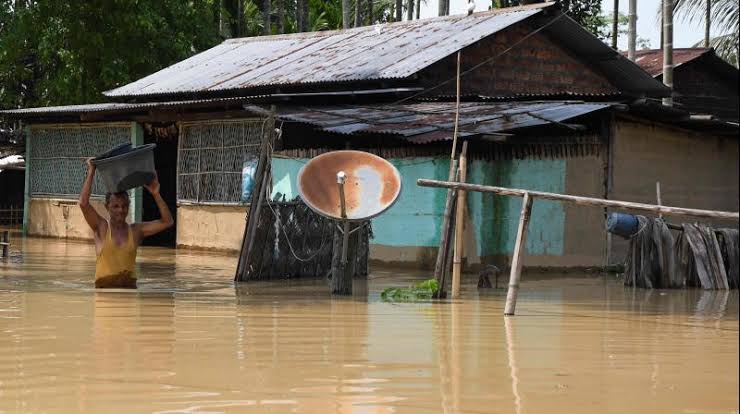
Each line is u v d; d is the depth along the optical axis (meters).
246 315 8.34
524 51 18.66
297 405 5.04
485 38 17.84
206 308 8.80
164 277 12.26
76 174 20.64
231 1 30.62
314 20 35.03
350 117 15.23
